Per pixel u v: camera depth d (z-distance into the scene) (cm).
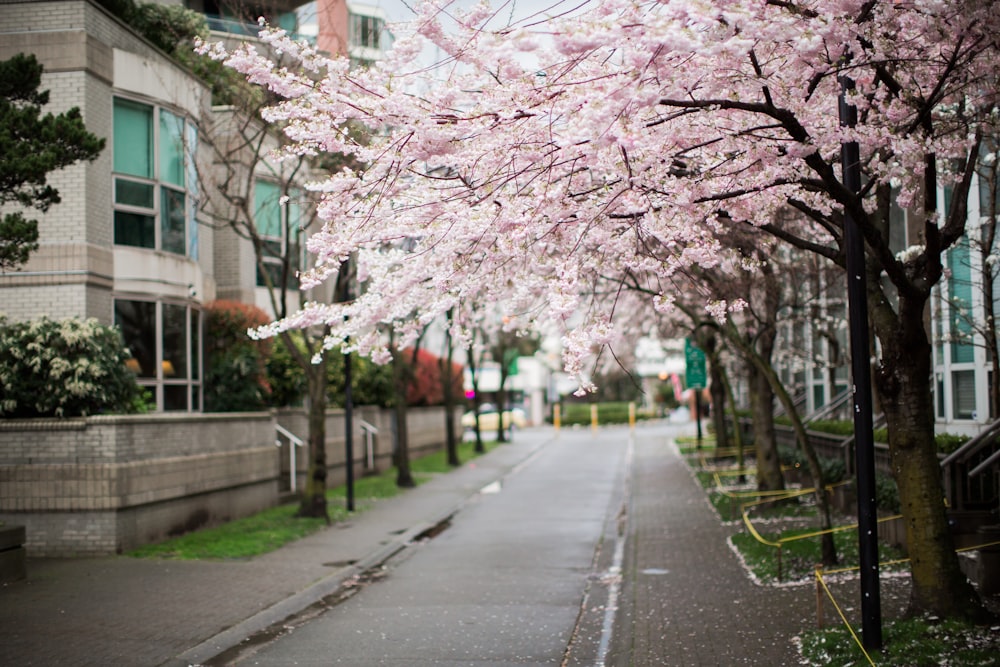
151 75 1769
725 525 1619
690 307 1641
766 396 1825
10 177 977
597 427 6184
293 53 759
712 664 763
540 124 692
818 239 1144
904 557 1133
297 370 2275
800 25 583
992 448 1073
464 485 2597
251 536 1545
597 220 729
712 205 763
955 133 836
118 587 1123
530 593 1154
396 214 780
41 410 1369
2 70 1017
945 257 1382
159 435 1451
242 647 895
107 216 1689
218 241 2391
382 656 851
